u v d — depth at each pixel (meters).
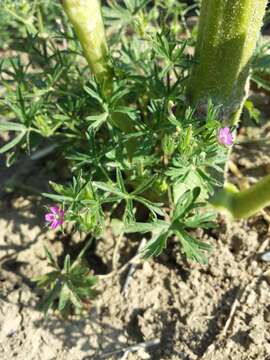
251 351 0.19
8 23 0.28
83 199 0.18
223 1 0.16
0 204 0.23
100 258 0.22
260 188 0.21
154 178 0.18
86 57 0.18
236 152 0.25
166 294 0.21
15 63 0.24
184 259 0.21
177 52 0.18
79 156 0.19
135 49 0.22
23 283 0.21
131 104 0.23
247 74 0.18
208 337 0.20
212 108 0.18
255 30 0.17
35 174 0.24
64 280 0.20
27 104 0.22
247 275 0.21
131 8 0.23
